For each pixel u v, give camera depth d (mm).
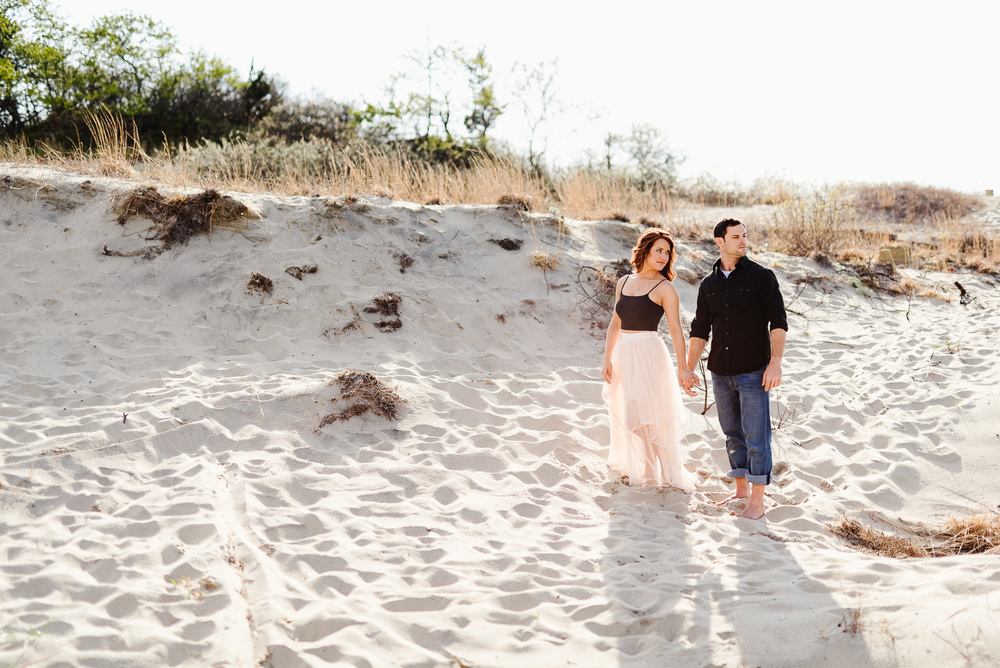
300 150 11945
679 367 4648
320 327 6910
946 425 5695
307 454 4812
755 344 4320
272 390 5516
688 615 3141
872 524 4426
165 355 6176
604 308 8203
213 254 7547
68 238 7441
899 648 2697
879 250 11875
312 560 3600
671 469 4734
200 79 21703
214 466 4477
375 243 8188
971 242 13258
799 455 5406
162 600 3129
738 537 4102
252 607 3139
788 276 10164
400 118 22297
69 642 2785
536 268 8477
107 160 8875
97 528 3688
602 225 10047
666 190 17406
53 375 5715
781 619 3008
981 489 4852
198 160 10602
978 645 2594
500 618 3199
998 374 6473
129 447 4586
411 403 5637
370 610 3188
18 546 3490
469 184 10719
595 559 3771
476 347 7195
